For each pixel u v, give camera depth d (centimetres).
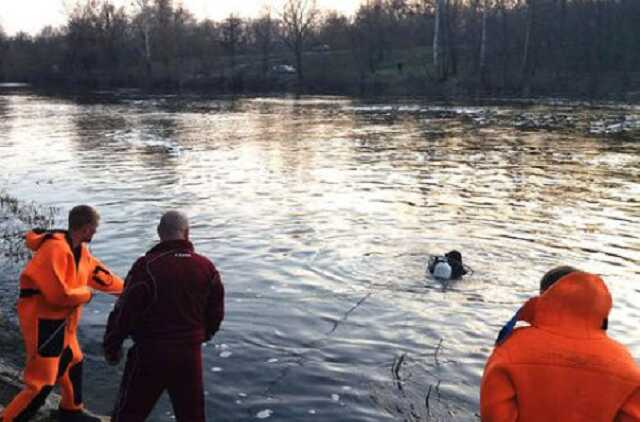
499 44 7375
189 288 456
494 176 1909
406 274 989
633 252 1124
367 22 8100
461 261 1011
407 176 1912
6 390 600
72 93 6638
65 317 496
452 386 646
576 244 1174
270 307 853
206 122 3650
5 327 787
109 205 1508
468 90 5984
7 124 3484
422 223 1329
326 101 5409
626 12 6856
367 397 623
